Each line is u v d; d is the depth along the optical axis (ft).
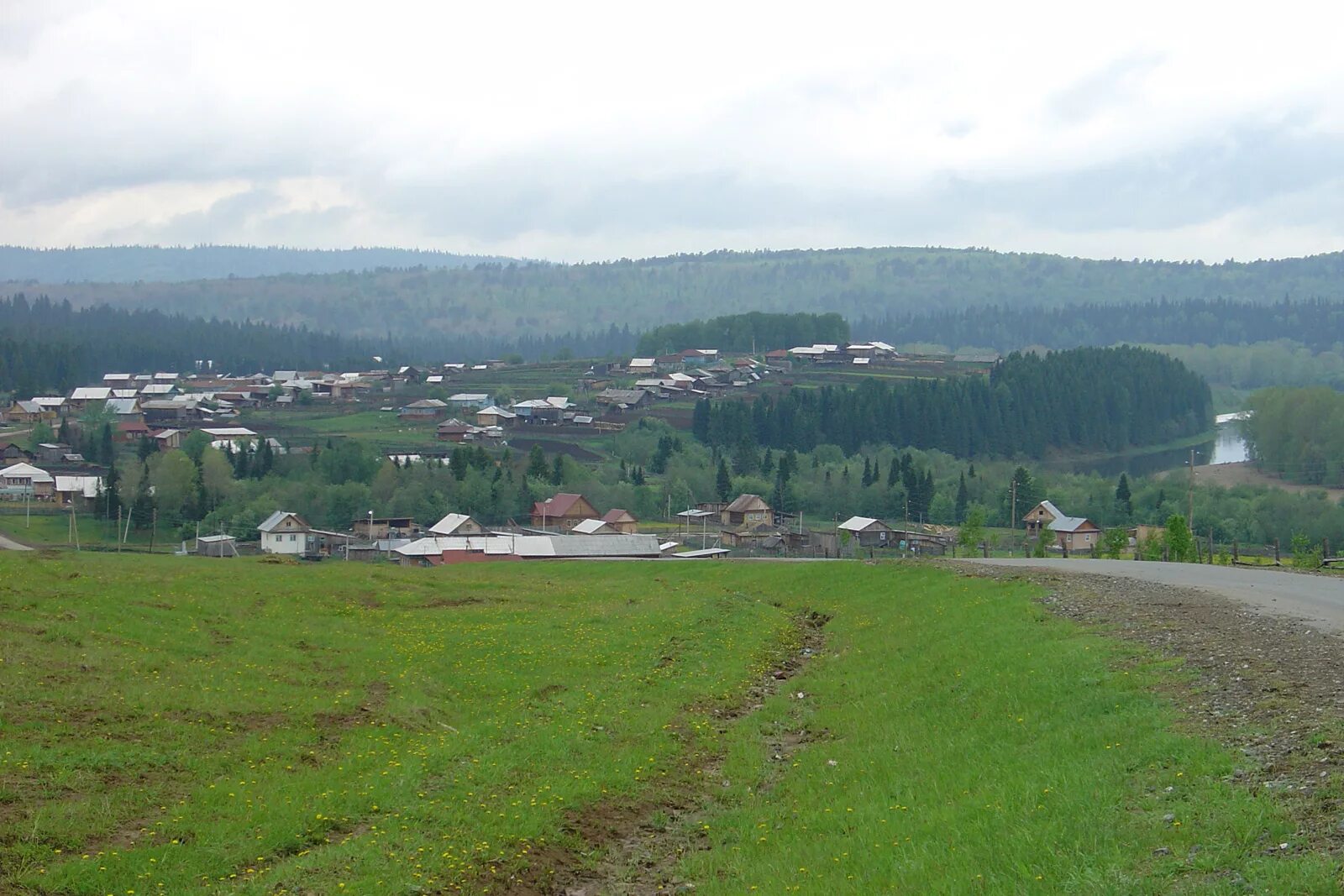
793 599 143.02
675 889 50.49
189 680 77.20
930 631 97.96
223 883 46.88
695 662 96.02
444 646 98.53
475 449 427.74
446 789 59.67
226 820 53.36
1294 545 245.24
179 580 118.83
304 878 47.34
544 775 62.90
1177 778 46.68
